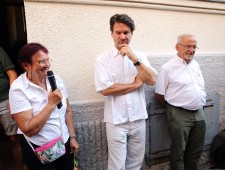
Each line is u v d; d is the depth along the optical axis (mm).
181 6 2842
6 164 2906
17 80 1674
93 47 2428
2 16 4074
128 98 2104
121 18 1979
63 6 2238
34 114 1643
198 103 2461
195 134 2604
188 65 2510
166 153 2977
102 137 2500
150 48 2775
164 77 2523
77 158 2424
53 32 2240
